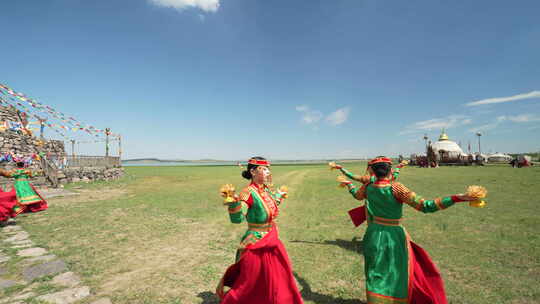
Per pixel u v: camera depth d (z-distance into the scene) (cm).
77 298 391
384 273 325
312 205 1153
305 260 531
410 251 328
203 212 1022
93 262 533
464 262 506
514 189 1434
